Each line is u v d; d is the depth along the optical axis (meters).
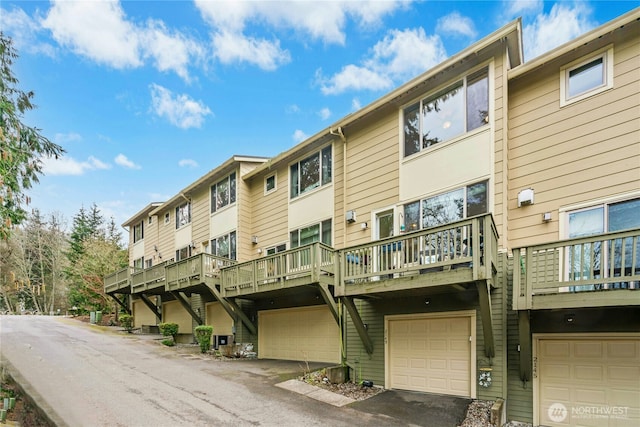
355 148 10.09
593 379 5.90
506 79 7.31
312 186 11.48
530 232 6.94
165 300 18.03
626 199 5.98
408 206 8.65
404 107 9.05
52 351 10.97
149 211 20.81
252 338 12.34
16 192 6.50
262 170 13.32
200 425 5.32
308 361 10.68
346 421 5.74
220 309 14.16
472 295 7.16
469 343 7.15
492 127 7.38
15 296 32.47
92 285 23.02
